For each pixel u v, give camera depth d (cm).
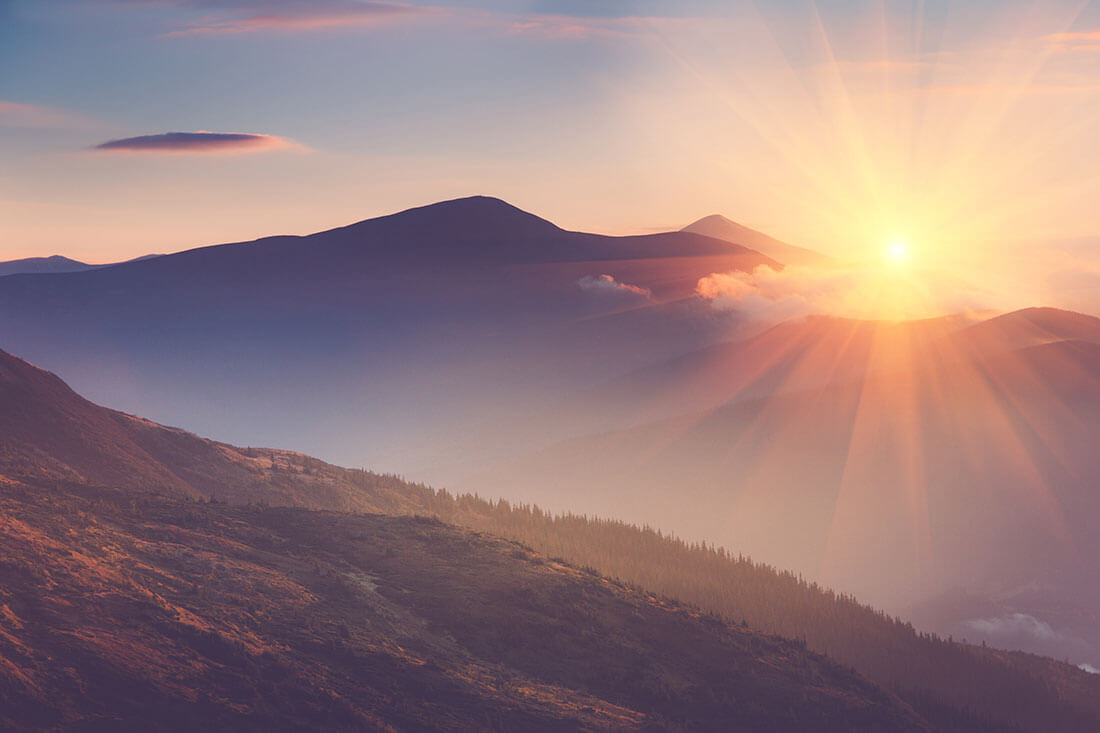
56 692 3984
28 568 5012
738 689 7444
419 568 7950
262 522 8350
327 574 7150
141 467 11812
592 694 6519
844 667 8775
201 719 4241
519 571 8325
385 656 5812
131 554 6106
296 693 4812
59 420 11731
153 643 4722
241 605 5838
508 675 6334
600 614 7981
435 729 5006
